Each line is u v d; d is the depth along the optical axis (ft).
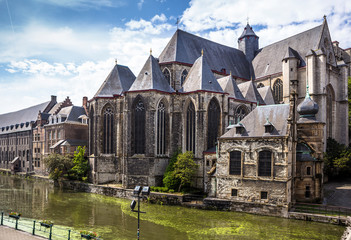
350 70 238.27
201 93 156.35
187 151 151.12
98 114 179.93
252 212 115.44
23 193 169.99
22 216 115.44
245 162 120.26
